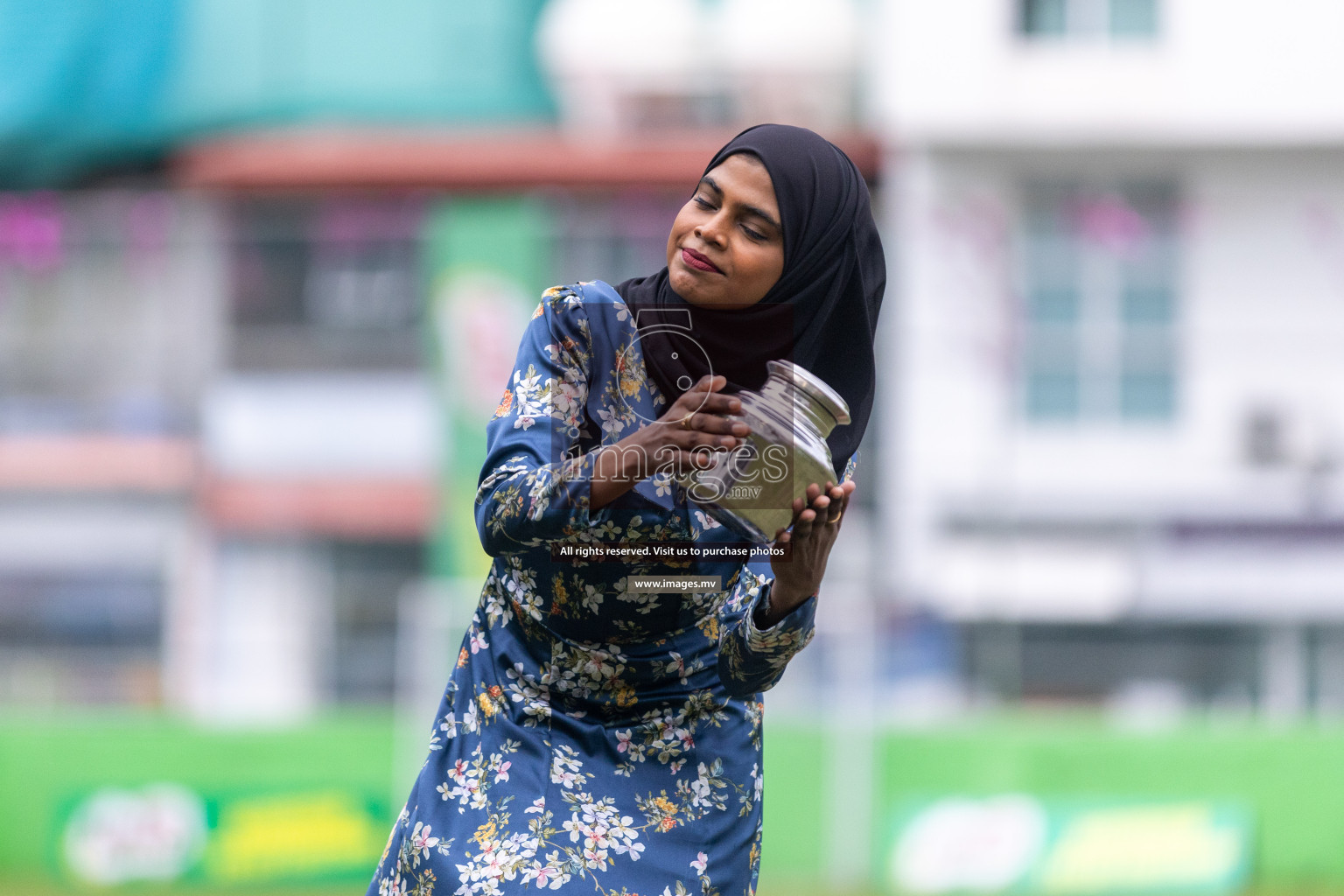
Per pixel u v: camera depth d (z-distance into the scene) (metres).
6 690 39.03
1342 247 43.97
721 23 50.44
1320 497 38.72
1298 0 46.34
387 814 29.94
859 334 7.25
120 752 30.44
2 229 43.03
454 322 39.00
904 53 47.31
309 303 43.81
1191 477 39.66
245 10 51.09
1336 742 29.30
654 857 7.00
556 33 51.06
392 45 50.97
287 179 50.28
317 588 42.22
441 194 50.34
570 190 50.19
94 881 29.94
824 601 31.05
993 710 33.62
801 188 6.92
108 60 50.94
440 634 32.47
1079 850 28.94
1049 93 46.94
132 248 43.44
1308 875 29.05
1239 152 46.00
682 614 7.18
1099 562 37.88
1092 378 40.78
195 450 43.00
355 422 43.59
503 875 6.85
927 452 39.44
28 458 42.41
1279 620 36.91
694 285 6.91
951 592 35.78
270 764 30.09
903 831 29.12
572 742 7.19
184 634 40.47
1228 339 41.00
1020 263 41.94
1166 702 35.38
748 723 7.48
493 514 6.82
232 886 29.80
